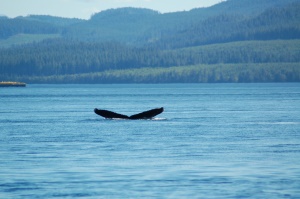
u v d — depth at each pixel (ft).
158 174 589.73
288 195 509.35
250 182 554.46
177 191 523.70
